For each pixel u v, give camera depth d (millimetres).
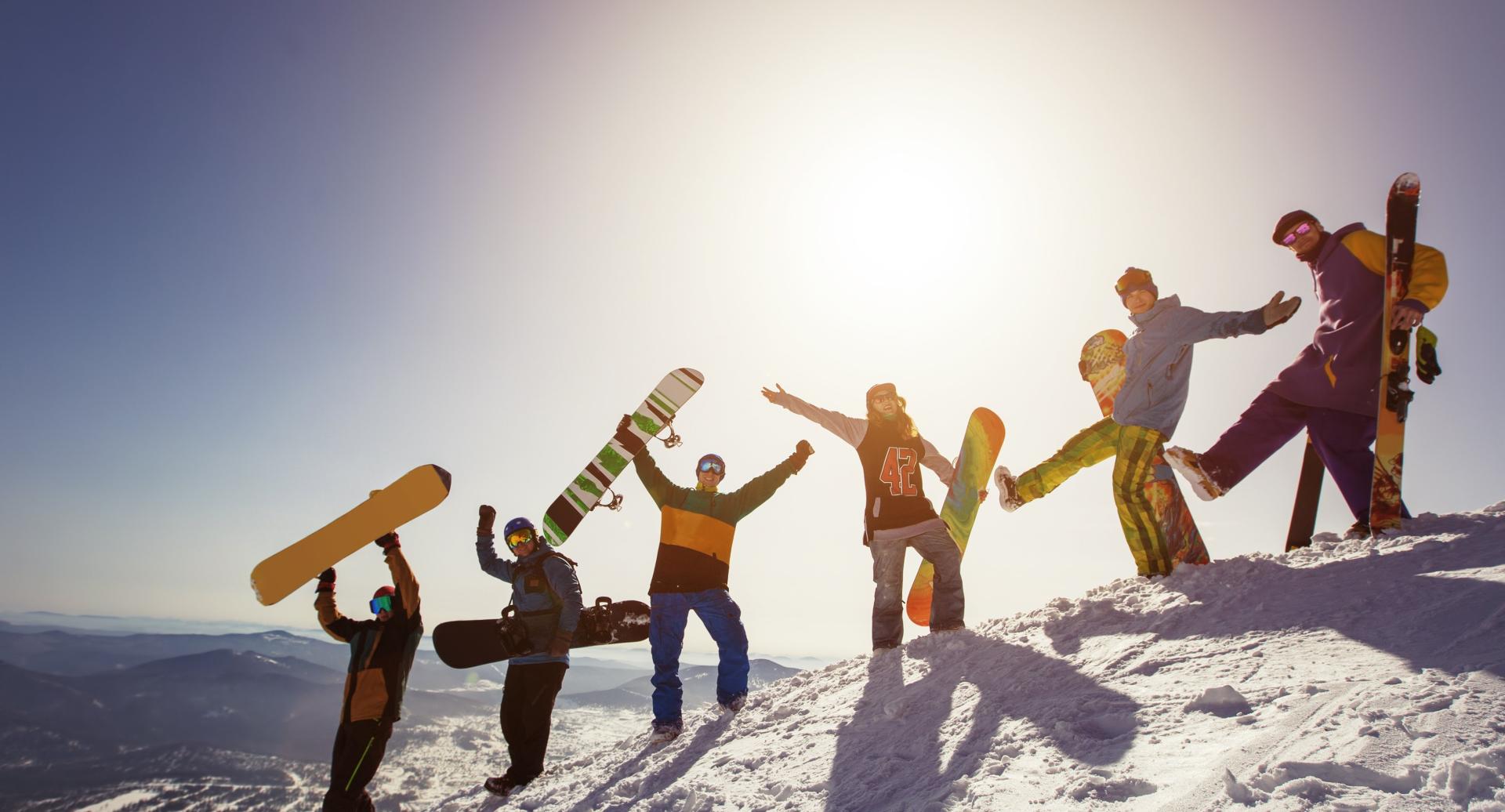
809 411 5570
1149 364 4645
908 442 5398
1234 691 2305
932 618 5152
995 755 2510
